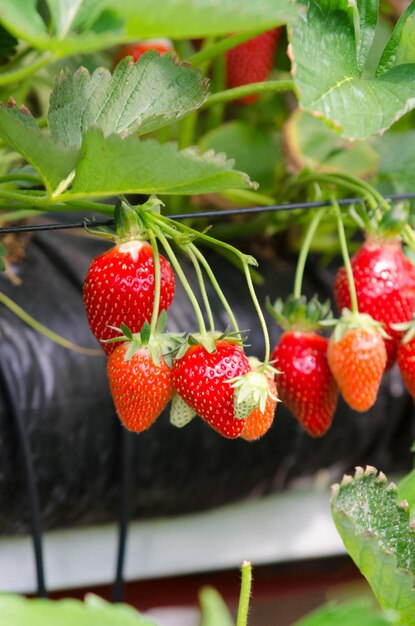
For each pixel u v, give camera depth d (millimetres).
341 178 731
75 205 627
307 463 822
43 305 764
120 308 590
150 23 485
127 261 591
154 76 596
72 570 807
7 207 635
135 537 820
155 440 767
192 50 931
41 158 544
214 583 901
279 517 854
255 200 868
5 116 526
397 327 640
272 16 484
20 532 764
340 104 564
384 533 582
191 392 584
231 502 819
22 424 719
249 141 893
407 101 571
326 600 924
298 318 654
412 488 638
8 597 446
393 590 548
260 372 579
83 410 746
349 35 582
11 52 661
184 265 841
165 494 788
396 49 604
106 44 491
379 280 651
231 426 587
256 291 826
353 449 832
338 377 635
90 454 751
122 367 584
